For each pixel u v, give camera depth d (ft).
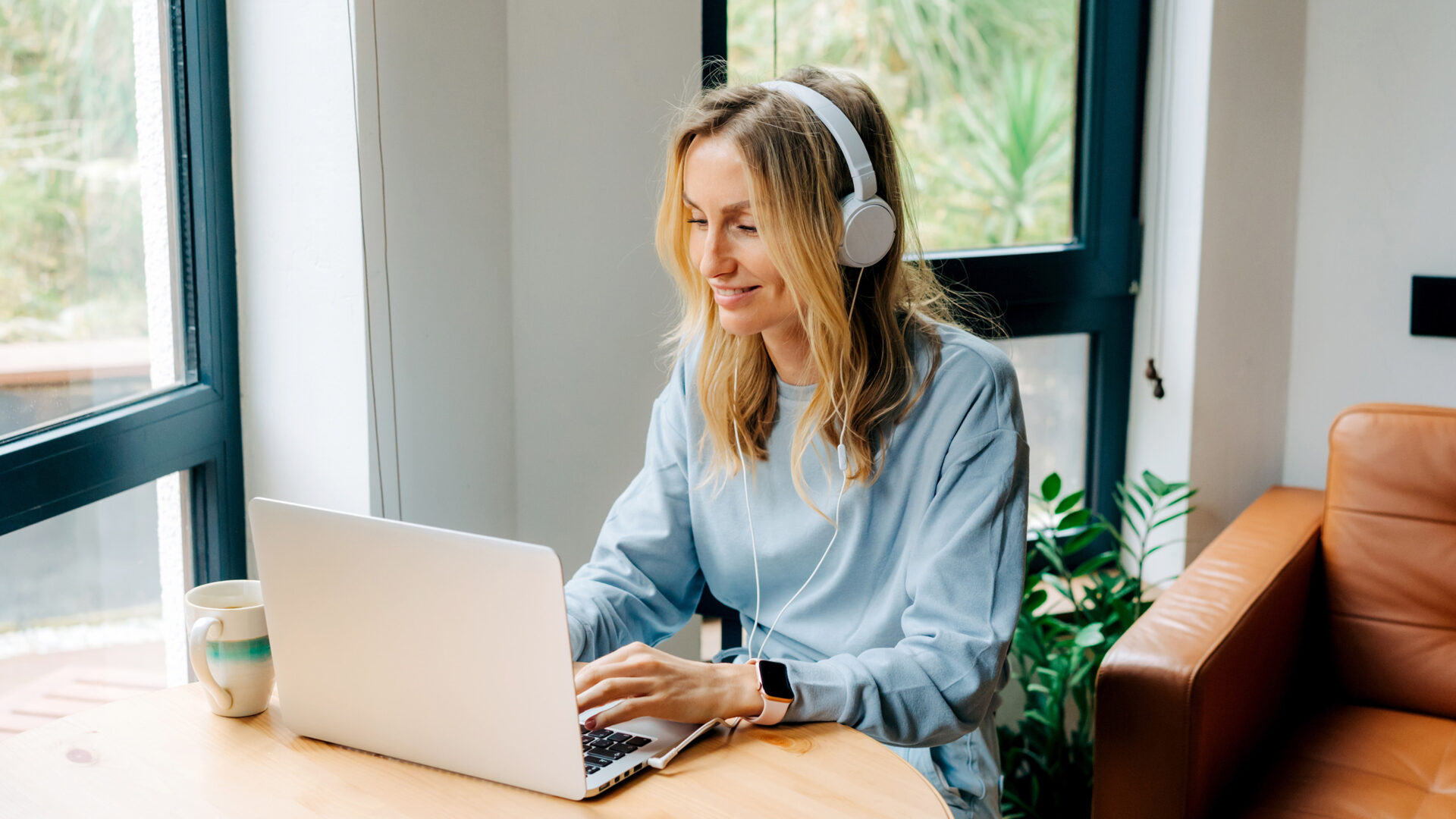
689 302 4.24
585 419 5.95
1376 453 6.10
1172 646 4.89
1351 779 5.15
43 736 3.26
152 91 4.88
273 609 3.15
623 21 5.69
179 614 5.27
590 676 3.29
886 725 3.45
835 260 3.68
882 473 3.96
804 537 4.08
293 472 5.33
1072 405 7.77
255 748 3.20
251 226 5.20
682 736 3.24
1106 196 7.42
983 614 3.67
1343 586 6.15
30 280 4.35
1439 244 7.11
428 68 5.06
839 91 3.82
